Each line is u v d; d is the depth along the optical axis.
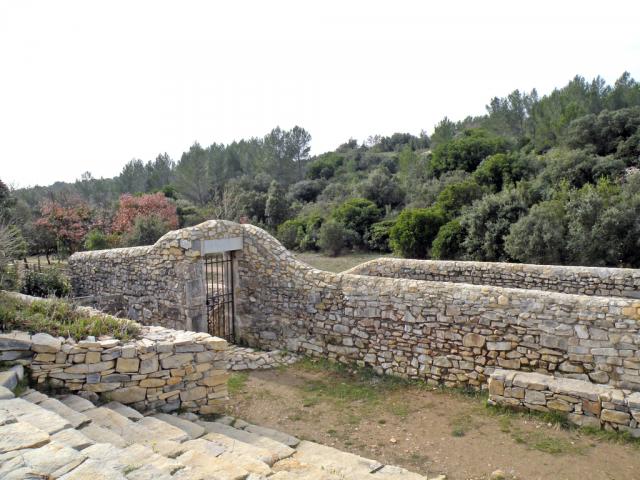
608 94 46.06
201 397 6.27
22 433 3.38
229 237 10.75
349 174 55.34
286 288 10.17
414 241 27.55
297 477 4.10
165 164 64.62
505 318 7.30
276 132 65.19
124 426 4.64
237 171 61.81
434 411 6.97
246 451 4.79
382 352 8.65
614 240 19.58
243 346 10.86
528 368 7.11
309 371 9.02
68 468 2.92
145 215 26.00
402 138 80.81
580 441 5.79
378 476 4.62
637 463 5.24
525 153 39.72
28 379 5.05
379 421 6.68
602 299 6.70
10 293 7.35
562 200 22.19
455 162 41.69
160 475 3.05
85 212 26.86
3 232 8.83
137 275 11.69
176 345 6.01
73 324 5.96
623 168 27.61
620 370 6.38
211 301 11.35
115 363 5.55
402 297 8.36
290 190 52.03
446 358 7.87
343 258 31.02
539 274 10.37
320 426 6.57
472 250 24.53
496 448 5.72
